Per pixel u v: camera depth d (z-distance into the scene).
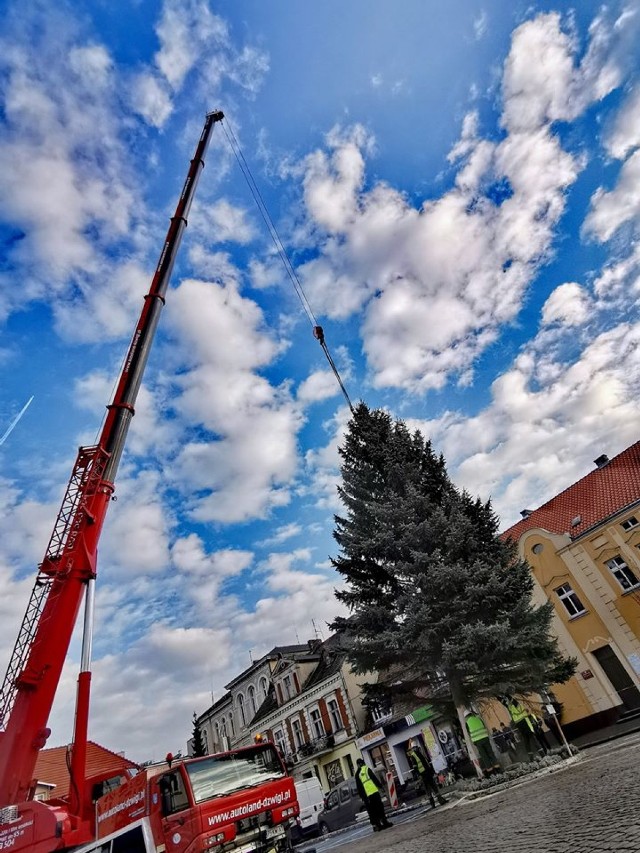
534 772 12.02
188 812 8.15
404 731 29.50
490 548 17.36
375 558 17.56
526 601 15.67
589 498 26.67
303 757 36.19
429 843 7.39
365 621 16.50
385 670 16.86
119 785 9.80
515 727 14.72
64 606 10.61
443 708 16.38
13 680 9.88
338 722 35.06
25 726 9.52
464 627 14.01
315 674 38.97
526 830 5.95
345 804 22.75
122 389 13.79
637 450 27.19
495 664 14.88
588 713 21.92
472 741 13.68
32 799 9.62
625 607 22.20
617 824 4.71
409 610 15.21
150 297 15.53
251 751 9.61
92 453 12.52
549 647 15.98
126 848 8.46
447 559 15.84
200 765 8.80
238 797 8.55
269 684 44.34
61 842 8.98
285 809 8.93
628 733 16.38
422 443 19.53
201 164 19.77
